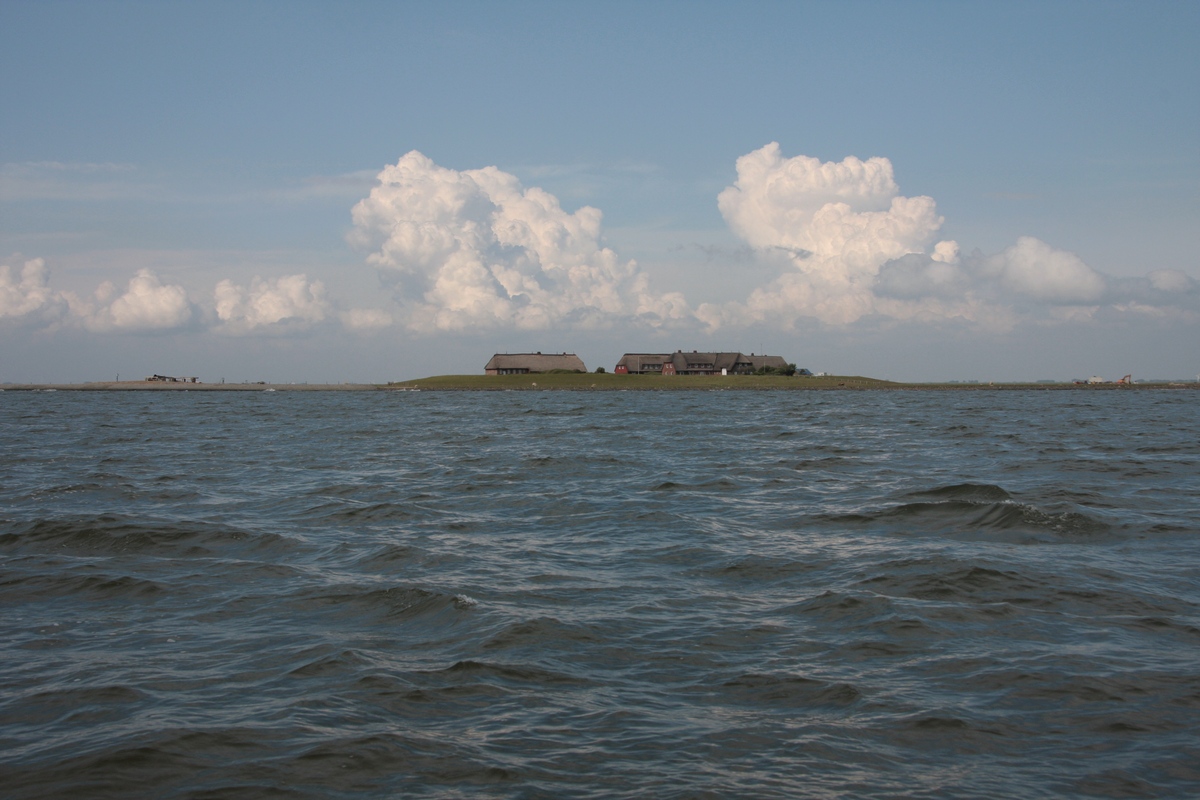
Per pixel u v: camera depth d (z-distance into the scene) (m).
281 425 78.38
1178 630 15.39
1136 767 10.48
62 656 14.55
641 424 77.94
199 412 106.25
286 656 14.43
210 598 18.08
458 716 12.02
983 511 25.98
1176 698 12.39
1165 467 39.53
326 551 22.50
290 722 11.76
